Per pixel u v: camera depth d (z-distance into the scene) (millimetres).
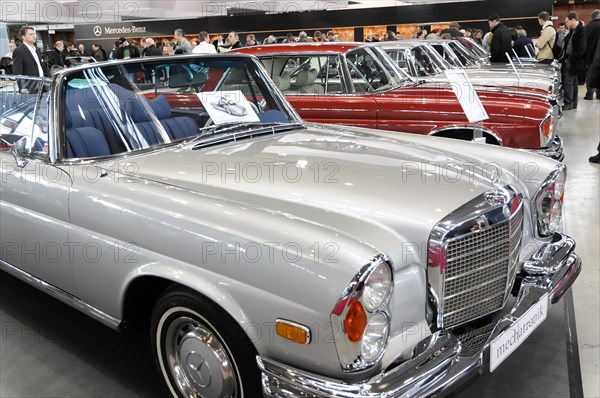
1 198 2760
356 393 1648
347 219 1913
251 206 1977
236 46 10734
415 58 7145
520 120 4434
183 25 21578
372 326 1696
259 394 1966
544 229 2641
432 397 1738
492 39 9953
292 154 2533
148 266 2090
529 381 2508
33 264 2719
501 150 2895
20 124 2711
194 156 2521
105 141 2576
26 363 2760
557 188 2648
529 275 2357
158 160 2486
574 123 8922
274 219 1863
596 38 9547
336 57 5184
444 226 1908
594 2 23219
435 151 2732
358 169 2316
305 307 1686
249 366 1924
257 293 1792
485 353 1927
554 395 2406
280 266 1735
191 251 1949
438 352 1834
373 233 1857
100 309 2438
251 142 2760
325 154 2531
